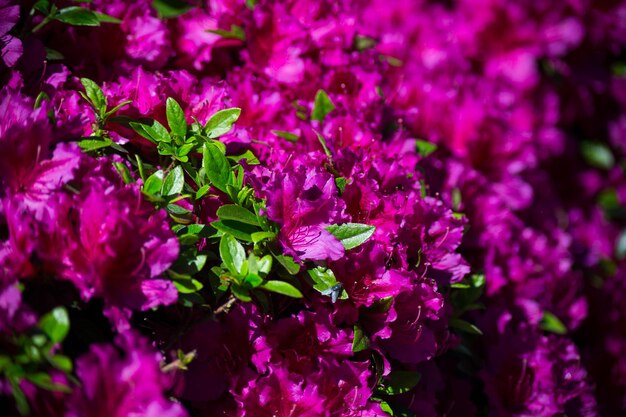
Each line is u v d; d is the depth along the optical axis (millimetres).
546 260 803
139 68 610
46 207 523
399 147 686
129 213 520
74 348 550
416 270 617
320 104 685
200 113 611
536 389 688
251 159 611
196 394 557
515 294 738
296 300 586
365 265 575
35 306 521
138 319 575
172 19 725
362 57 745
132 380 488
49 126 535
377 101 705
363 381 565
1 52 593
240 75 707
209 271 571
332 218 563
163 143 584
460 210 728
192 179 599
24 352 496
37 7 630
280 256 553
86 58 664
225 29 723
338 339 569
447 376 695
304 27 717
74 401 482
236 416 563
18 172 533
